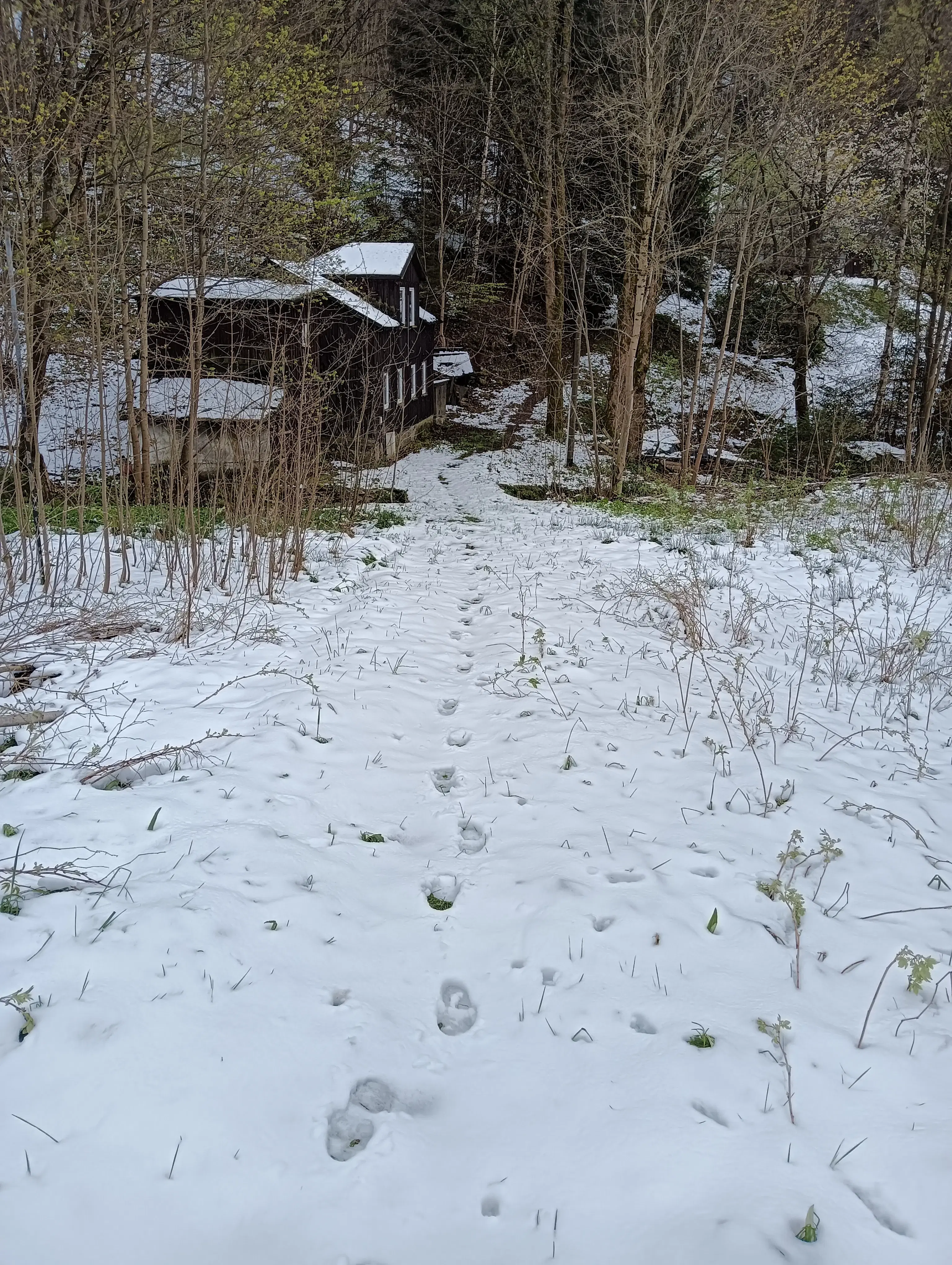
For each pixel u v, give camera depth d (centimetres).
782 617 912
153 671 688
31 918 360
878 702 681
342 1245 252
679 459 2506
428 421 2981
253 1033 319
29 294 977
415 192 3531
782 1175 270
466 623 955
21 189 901
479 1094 311
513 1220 261
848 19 2180
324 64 1584
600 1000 352
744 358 3181
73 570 948
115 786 503
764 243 2462
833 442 2334
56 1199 252
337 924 393
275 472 1129
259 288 1652
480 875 446
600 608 959
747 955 380
